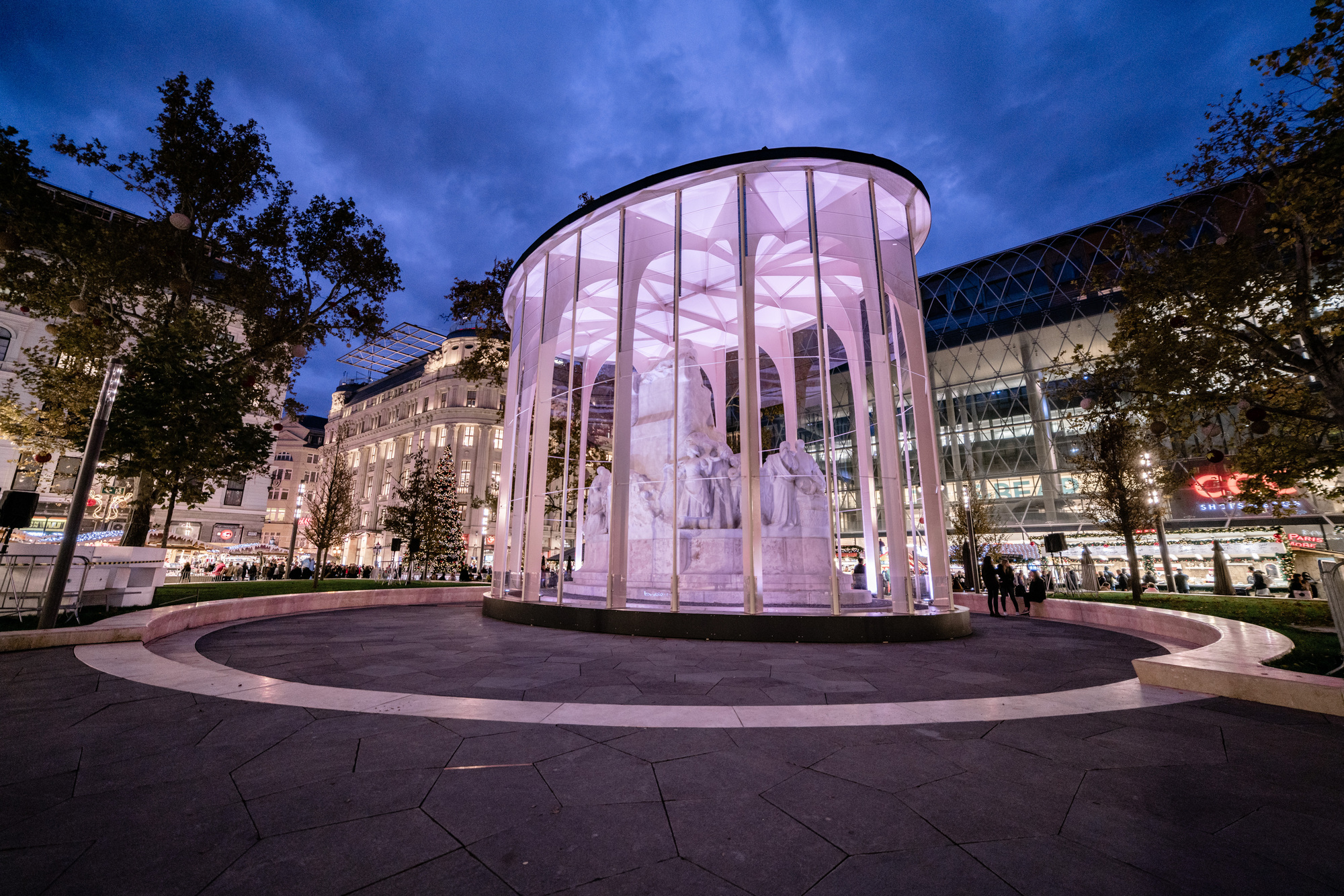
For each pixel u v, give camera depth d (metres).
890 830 3.40
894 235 16.22
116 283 18.12
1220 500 37.44
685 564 15.91
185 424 14.95
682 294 21.66
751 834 3.33
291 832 3.27
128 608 13.41
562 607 13.95
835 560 12.49
